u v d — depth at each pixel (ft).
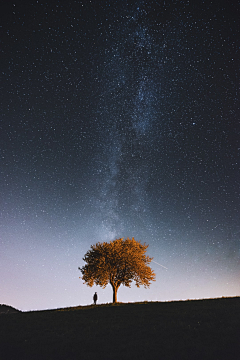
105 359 32.96
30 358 35.14
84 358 33.68
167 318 58.13
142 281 122.01
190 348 35.24
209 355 32.07
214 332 42.78
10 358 36.11
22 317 76.28
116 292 119.75
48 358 34.63
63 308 101.50
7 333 52.37
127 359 32.58
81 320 63.26
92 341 41.73
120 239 130.41
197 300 95.04
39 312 89.81
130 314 67.97
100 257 121.19
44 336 47.55
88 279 120.37
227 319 52.65
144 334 44.47
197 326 47.98
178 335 42.34
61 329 53.21
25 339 46.29
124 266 122.52
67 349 38.06
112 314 70.18
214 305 74.84
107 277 119.34
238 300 85.76
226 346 35.17
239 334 40.83
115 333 46.57
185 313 62.49
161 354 33.58
